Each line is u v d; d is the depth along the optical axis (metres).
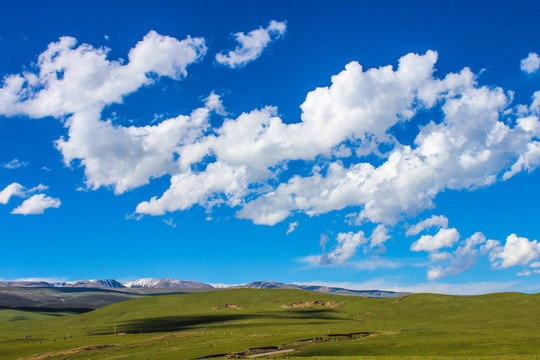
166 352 116.19
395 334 121.75
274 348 112.75
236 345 120.06
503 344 94.94
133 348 135.12
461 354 87.69
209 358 101.81
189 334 165.75
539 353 84.00
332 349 102.06
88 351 135.00
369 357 81.69
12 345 161.88
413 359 76.00
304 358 86.31
